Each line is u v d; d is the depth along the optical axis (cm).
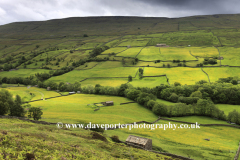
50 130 6025
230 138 8075
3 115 8288
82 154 4178
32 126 6169
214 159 5969
